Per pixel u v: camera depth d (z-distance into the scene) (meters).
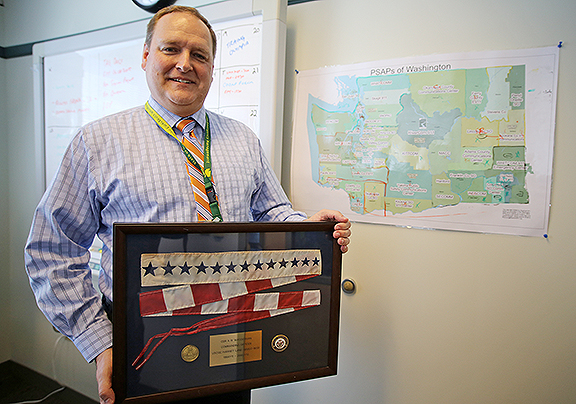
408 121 1.21
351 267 1.32
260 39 1.28
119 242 0.71
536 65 1.05
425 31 1.17
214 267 0.77
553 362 1.07
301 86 1.38
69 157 0.86
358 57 1.27
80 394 1.83
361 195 1.29
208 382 0.77
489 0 1.09
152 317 0.73
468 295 1.16
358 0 1.26
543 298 1.08
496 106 1.10
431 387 1.22
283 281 0.82
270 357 0.81
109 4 1.68
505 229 1.10
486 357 1.15
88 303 0.83
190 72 0.86
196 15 0.91
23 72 1.98
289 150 1.42
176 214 0.86
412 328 1.24
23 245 2.05
